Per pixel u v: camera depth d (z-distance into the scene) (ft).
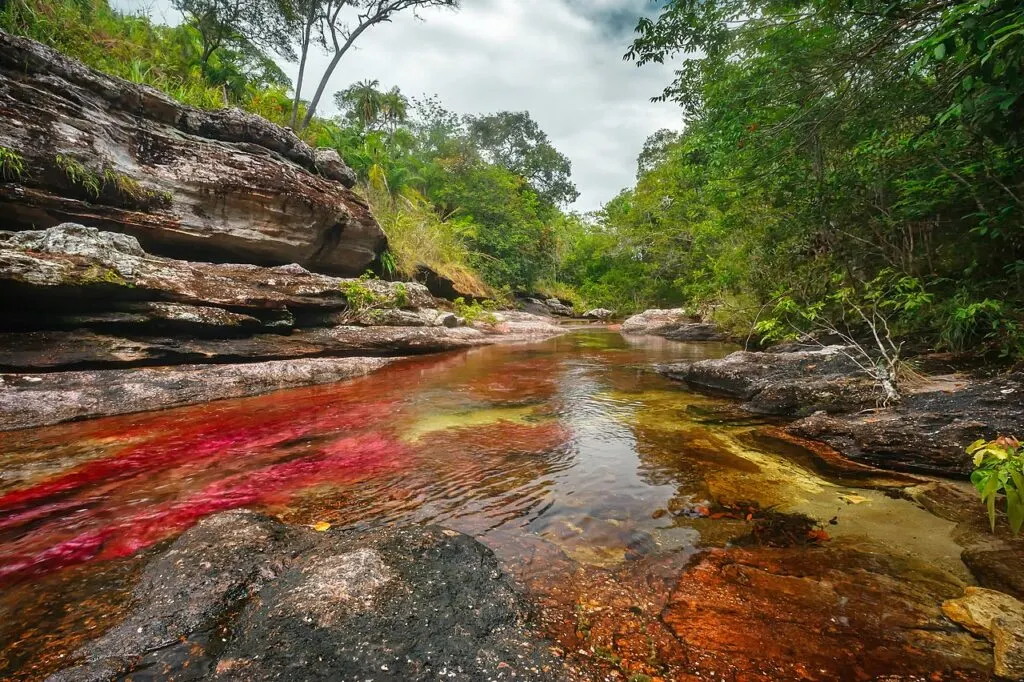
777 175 22.52
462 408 16.28
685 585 5.91
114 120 22.35
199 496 8.91
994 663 4.46
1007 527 7.37
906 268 19.86
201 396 17.02
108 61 31.76
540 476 9.99
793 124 20.62
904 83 17.65
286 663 4.26
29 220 19.24
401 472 10.25
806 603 5.51
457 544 6.42
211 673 4.20
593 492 9.11
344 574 5.39
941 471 9.81
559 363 28.22
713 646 4.79
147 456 11.14
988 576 5.93
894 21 15.75
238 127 28.91
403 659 4.37
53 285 15.80
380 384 20.86
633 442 12.45
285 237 29.19
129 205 22.38
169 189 23.79
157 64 38.88
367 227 36.09
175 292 19.71
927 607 5.38
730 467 10.51
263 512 8.20
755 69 20.94
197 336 20.47
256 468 10.44
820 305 19.56
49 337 16.39
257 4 47.19
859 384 14.29
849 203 21.02
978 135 14.33
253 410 15.72
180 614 5.10
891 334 19.42
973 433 9.96
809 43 18.53
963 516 7.83
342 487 9.41
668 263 80.64
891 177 18.21
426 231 55.26
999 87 10.46
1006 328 14.55
